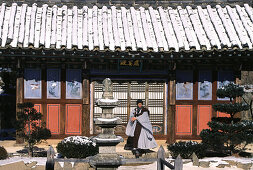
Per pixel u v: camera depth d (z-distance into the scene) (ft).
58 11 47.37
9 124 60.64
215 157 35.37
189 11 48.47
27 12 46.16
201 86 45.52
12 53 39.22
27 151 38.52
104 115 24.22
